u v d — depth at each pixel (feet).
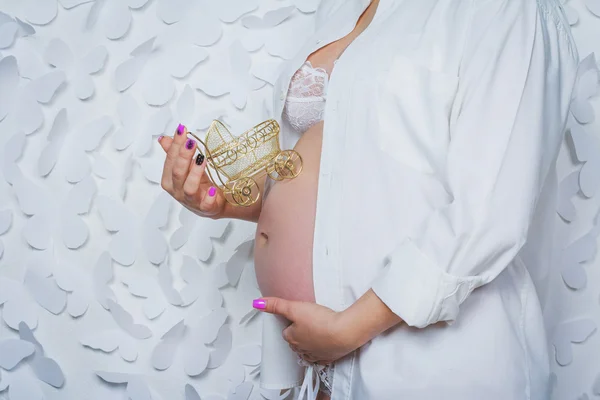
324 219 3.81
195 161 4.12
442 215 3.38
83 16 6.10
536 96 3.50
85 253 6.09
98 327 6.07
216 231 6.06
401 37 3.91
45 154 5.97
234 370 6.09
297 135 4.86
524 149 3.39
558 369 5.63
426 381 3.45
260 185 4.73
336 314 3.51
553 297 5.60
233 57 6.07
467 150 3.44
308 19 6.07
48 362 6.00
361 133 3.82
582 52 5.71
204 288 6.08
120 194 6.04
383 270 3.45
